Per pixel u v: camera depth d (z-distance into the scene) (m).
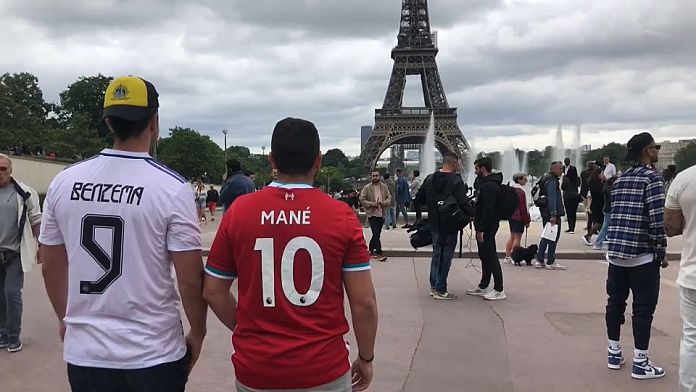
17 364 5.51
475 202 8.73
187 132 84.69
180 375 2.53
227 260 2.40
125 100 2.43
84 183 2.41
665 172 18.62
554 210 10.85
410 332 6.62
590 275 10.24
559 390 4.86
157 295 2.41
